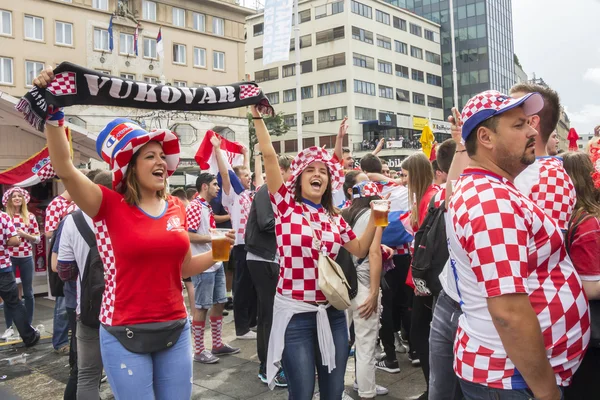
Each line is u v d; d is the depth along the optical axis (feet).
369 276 12.66
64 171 7.57
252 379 14.76
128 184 8.23
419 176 13.32
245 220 18.80
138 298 7.98
